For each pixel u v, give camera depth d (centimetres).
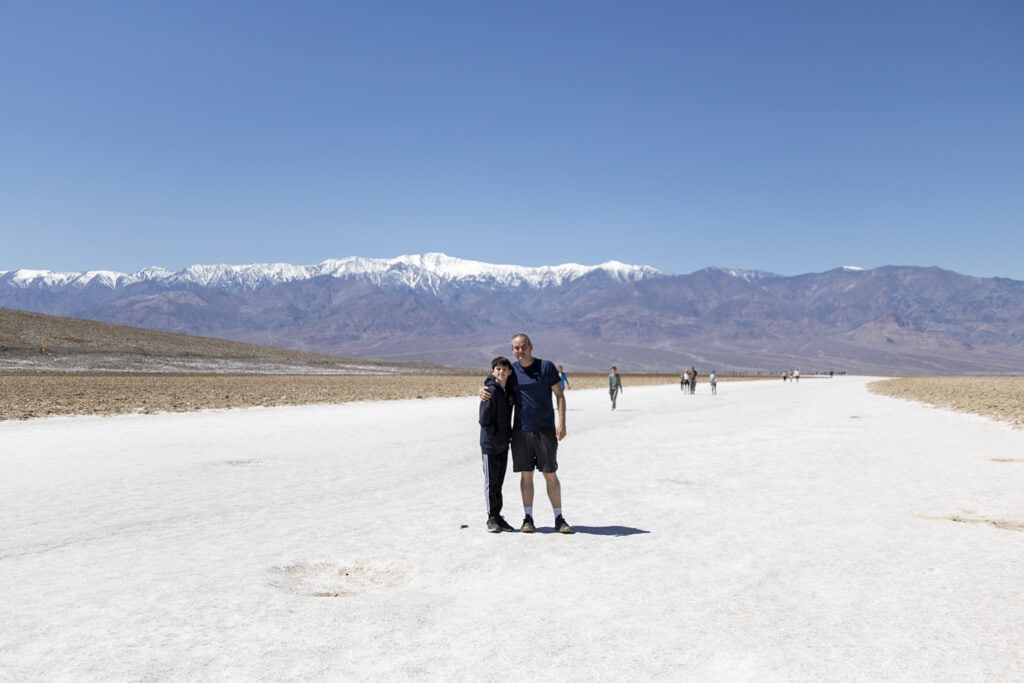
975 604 607
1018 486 1190
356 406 3669
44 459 1573
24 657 499
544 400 861
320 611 591
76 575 690
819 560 743
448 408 3525
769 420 2719
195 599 619
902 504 1041
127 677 467
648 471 1375
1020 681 461
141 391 4656
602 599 620
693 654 503
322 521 930
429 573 698
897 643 523
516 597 626
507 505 1039
